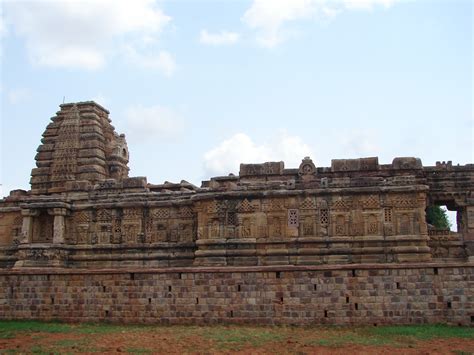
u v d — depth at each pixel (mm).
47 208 54094
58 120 65375
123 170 65625
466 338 30078
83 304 39375
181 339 30734
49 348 28531
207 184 55469
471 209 47625
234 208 48000
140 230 52969
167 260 51562
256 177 51906
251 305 36531
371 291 35375
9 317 40750
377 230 45438
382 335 31312
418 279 35094
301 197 47031
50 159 63250
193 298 37438
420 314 34812
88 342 30219
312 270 36094
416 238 44469
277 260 46250
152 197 53531
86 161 62094
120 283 38875
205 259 47219
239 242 47219
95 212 54406
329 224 46250
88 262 53438
